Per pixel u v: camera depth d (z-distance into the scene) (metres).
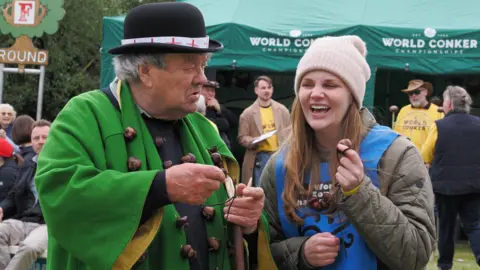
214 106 8.48
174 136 2.59
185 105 2.44
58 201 2.21
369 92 9.74
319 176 2.76
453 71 9.71
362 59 2.76
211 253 2.51
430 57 9.75
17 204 5.74
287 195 2.78
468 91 12.71
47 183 2.24
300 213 2.77
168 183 2.21
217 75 12.87
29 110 20.22
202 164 2.40
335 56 2.69
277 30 9.88
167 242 2.37
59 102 19.94
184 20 2.38
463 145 7.42
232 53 9.84
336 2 10.58
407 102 13.05
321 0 10.59
